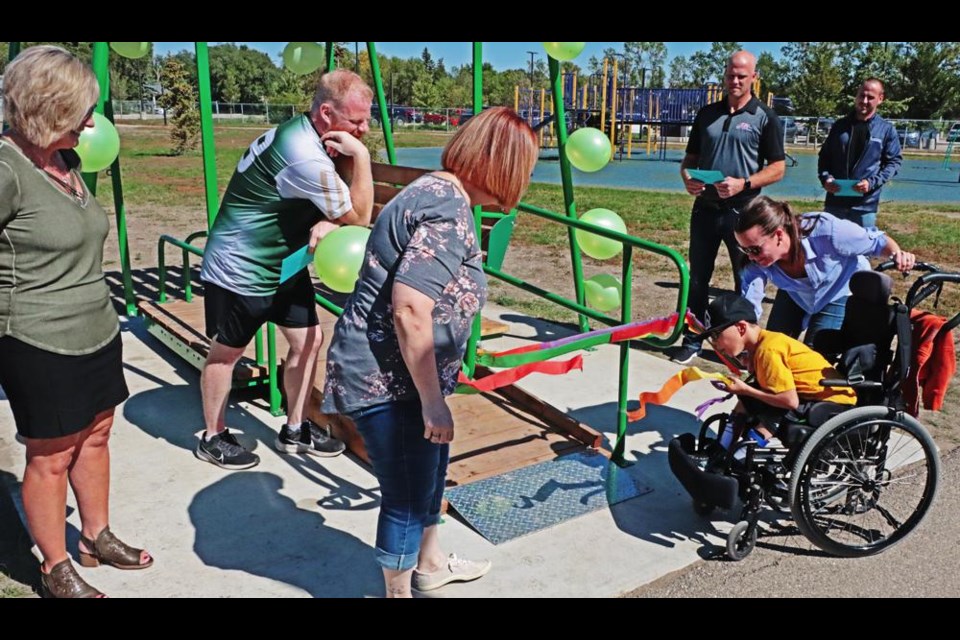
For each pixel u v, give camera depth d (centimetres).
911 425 324
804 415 321
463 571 308
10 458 401
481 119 227
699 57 9844
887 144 666
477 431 432
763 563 331
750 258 364
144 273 793
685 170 568
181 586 302
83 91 238
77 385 262
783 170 553
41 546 282
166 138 3531
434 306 224
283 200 343
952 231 1229
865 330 337
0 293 246
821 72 5428
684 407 493
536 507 363
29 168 242
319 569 315
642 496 379
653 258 987
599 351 599
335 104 333
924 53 5669
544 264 941
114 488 373
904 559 336
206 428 400
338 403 240
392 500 249
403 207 225
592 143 491
